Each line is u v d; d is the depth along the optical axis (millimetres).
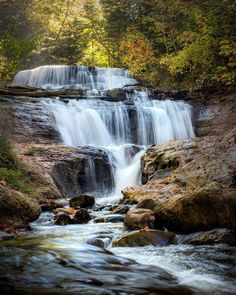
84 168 11820
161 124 16297
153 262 4770
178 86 20844
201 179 9094
